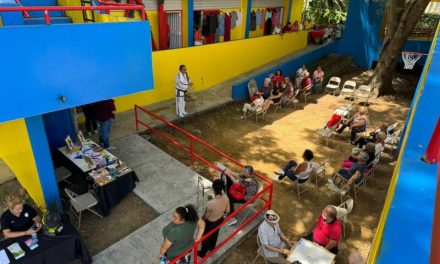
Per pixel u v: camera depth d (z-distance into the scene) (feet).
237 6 51.13
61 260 16.70
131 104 37.19
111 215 21.86
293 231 22.13
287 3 61.57
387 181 27.81
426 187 4.53
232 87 42.39
